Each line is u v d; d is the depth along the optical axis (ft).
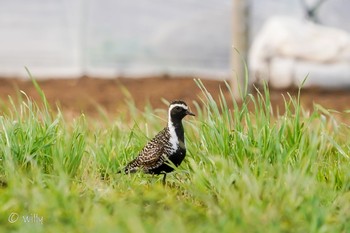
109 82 87.66
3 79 90.58
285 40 87.86
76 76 94.99
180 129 43.60
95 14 98.73
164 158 43.45
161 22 99.35
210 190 40.29
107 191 40.24
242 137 43.65
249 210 36.50
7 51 98.07
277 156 42.27
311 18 97.45
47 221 36.68
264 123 44.11
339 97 82.64
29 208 37.63
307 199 37.93
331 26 97.86
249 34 77.92
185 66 98.63
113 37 98.94
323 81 86.38
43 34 98.32
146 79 89.30
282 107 75.97
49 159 43.65
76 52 98.48
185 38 98.84
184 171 42.88
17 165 42.39
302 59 87.71
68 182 41.57
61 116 46.50
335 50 87.66
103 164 45.24
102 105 77.41
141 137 48.42
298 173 39.32
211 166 41.98
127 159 46.37
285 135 46.09
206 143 44.78
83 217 36.60
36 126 44.88
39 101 79.25
